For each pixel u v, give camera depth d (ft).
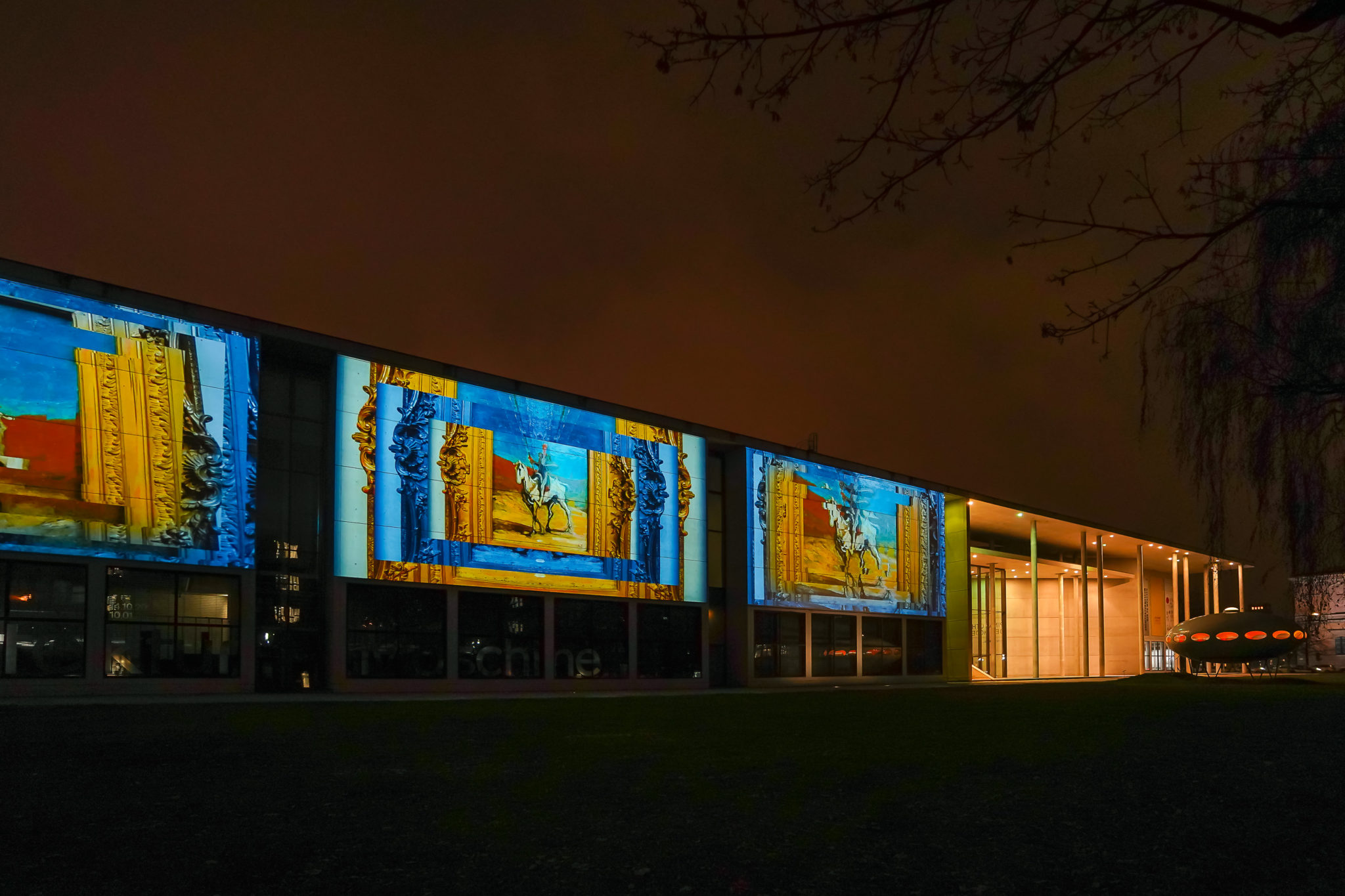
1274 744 47.09
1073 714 67.00
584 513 127.24
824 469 166.20
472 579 113.80
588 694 109.09
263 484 100.99
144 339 90.02
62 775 32.14
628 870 20.43
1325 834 24.82
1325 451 23.65
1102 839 23.90
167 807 26.48
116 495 86.33
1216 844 23.52
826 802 28.37
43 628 81.25
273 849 21.74
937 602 188.85
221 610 92.63
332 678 100.89
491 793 29.48
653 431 137.90
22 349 82.69
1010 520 227.40
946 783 32.24
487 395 118.52
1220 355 24.03
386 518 107.34
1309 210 21.01
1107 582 297.74
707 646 140.46
